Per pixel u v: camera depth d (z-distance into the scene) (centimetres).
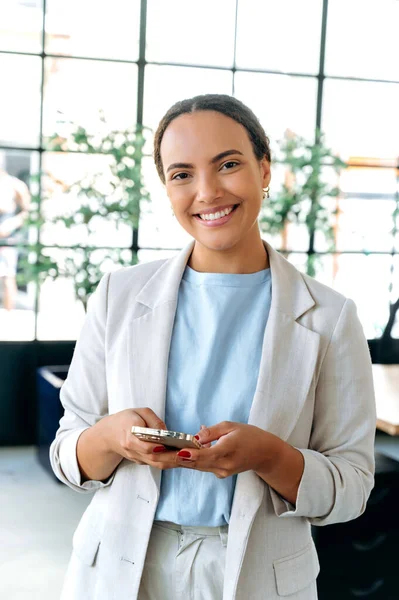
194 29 534
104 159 517
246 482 124
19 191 521
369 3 563
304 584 128
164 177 132
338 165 532
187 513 126
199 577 126
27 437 525
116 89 527
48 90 517
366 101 573
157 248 531
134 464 130
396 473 277
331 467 126
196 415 128
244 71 549
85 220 480
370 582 277
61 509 416
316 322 131
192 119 123
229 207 124
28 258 507
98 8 517
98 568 130
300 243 567
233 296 132
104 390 138
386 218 585
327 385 131
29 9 507
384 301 588
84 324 141
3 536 377
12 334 525
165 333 132
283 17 549
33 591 324
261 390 126
